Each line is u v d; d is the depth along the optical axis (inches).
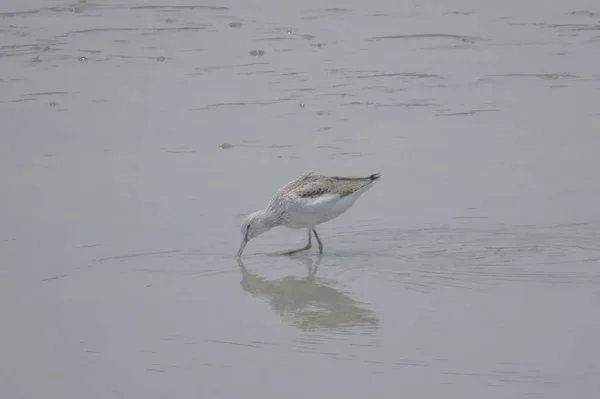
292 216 555.5
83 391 392.2
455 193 626.2
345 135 729.6
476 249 546.9
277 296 493.7
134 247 555.8
